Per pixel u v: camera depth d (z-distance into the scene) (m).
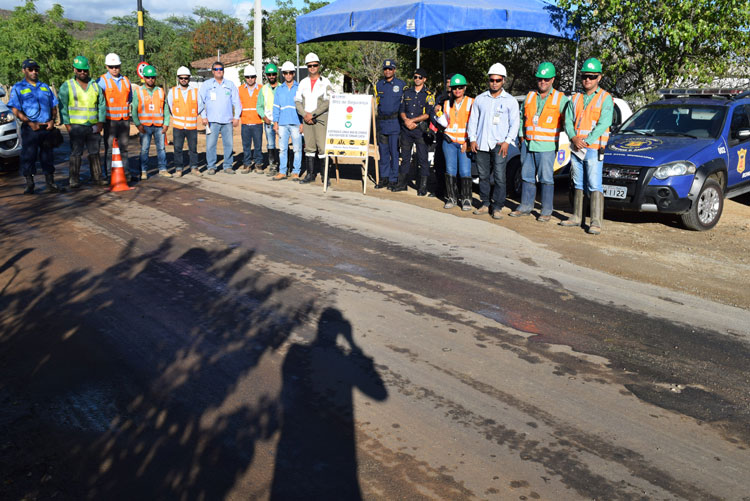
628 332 4.84
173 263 6.33
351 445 3.32
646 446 3.36
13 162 12.70
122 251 6.71
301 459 3.20
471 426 3.52
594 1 12.19
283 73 11.30
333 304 5.30
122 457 3.20
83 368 4.14
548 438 3.41
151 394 3.82
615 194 8.27
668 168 8.00
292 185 11.08
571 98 7.93
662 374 4.17
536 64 17.31
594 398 3.85
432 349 4.48
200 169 12.99
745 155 9.07
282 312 5.11
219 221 8.13
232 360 4.27
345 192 10.51
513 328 4.87
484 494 2.94
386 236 7.56
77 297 5.38
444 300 5.44
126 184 10.30
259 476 3.06
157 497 2.91
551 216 8.89
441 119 9.10
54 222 7.95
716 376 4.15
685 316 5.18
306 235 7.52
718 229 8.37
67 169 12.64
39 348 4.42
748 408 3.76
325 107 10.88
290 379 4.02
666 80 12.51
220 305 5.24
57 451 3.25
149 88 11.40
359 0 12.72
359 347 4.49
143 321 4.89
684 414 3.68
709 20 11.50
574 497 2.93
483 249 7.07
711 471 3.16
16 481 3.01
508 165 10.49
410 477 3.06
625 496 2.95
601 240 7.60
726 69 12.67
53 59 29.78
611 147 8.73
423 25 10.77
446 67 17.56
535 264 6.55
